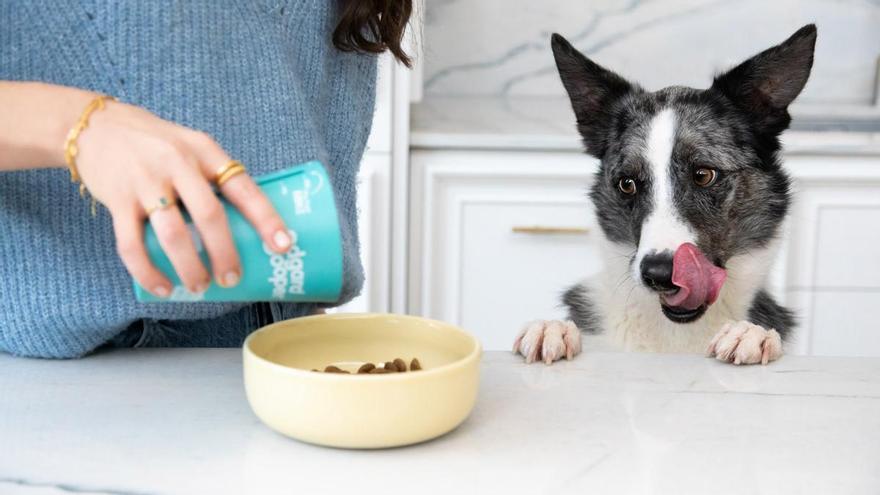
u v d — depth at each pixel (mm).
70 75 850
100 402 701
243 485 554
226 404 699
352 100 1077
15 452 599
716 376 803
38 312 828
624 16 2719
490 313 2293
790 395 748
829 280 2229
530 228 2238
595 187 1752
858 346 2250
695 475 578
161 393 725
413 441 604
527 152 2207
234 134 913
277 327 711
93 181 551
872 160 2164
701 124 1627
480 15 2734
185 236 523
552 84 2773
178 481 559
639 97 1740
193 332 986
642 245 1518
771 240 1626
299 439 614
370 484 558
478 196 2236
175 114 884
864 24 2689
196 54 890
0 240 840
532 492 549
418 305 2291
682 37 2725
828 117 2445
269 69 938
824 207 2193
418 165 2219
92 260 846
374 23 1027
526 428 656
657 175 1606
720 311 1585
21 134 569
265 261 578
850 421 684
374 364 732
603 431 653
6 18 833
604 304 1653
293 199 587
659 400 727
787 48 1597
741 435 650
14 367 803
